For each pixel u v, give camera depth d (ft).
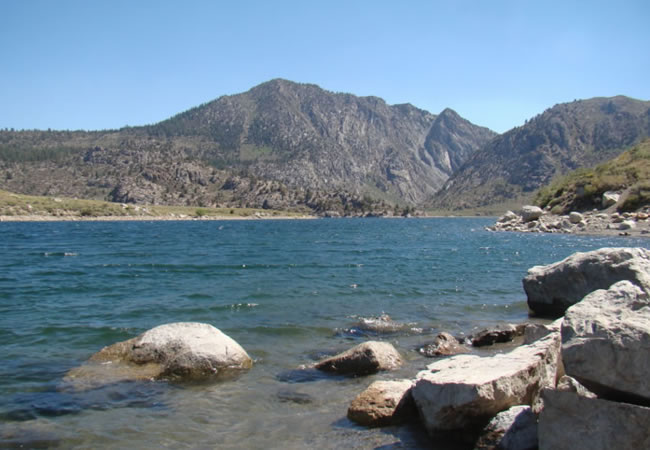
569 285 56.39
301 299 69.82
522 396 25.98
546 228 223.71
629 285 22.27
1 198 599.57
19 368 38.52
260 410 30.96
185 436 27.07
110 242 206.90
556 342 30.66
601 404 19.26
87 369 37.68
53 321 55.57
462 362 29.76
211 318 57.57
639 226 186.91
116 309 62.54
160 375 36.73
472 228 363.76
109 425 28.32
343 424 28.76
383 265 112.98
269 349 45.09
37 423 28.43
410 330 52.75
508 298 71.31
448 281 87.30
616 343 19.16
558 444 20.11
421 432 27.22
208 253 150.61
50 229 338.95
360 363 38.32
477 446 23.89
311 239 232.94
